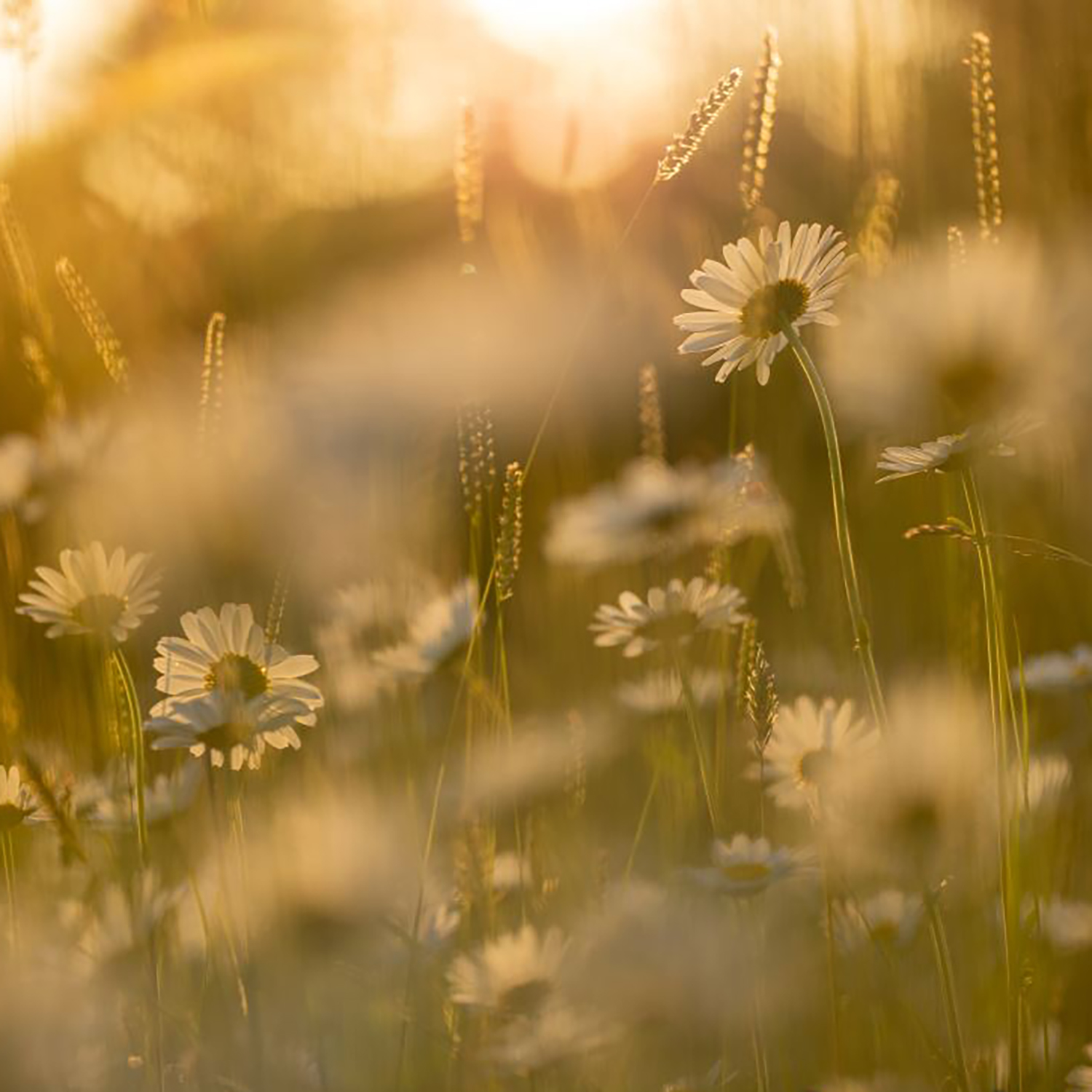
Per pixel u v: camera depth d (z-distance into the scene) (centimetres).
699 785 123
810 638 138
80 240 143
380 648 136
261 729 104
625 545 140
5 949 107
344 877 110
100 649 129
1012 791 103
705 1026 106
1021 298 98
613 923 108
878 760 102
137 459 136
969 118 143
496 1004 105
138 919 106
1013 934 100
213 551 139
